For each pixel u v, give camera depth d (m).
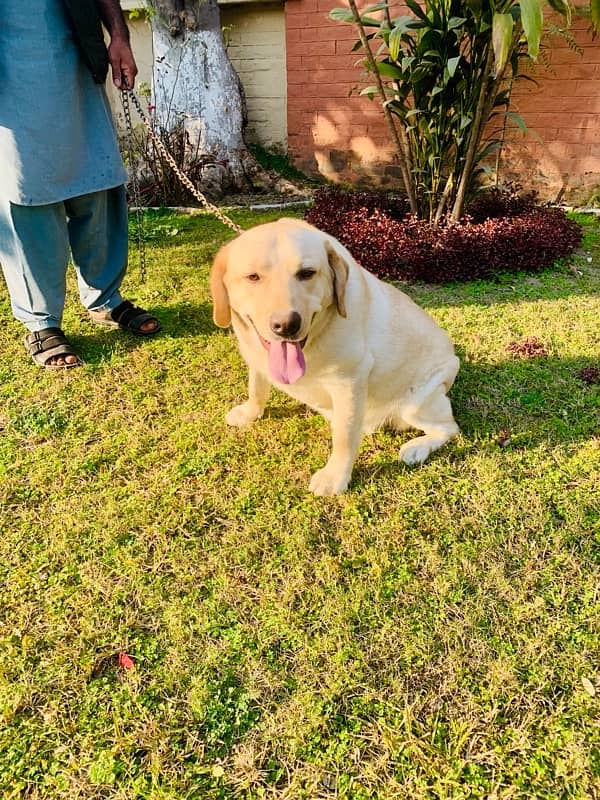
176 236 2.36
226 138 2.94
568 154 2.62
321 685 0.73
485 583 0.85
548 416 1.24
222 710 0.70
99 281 1.52
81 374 1.38
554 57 2.46
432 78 1.99
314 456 1.12
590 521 0.96
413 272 1.94
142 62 3.49
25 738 0.67
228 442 1.16
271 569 0.88
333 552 0.91
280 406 1.28
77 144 1.28
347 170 3.08
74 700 0.71
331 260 0.89
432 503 1.01
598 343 1.52
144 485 1.05
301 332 0.83
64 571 0.88
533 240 1.95
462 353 1.48
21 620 0.80
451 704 0.71
